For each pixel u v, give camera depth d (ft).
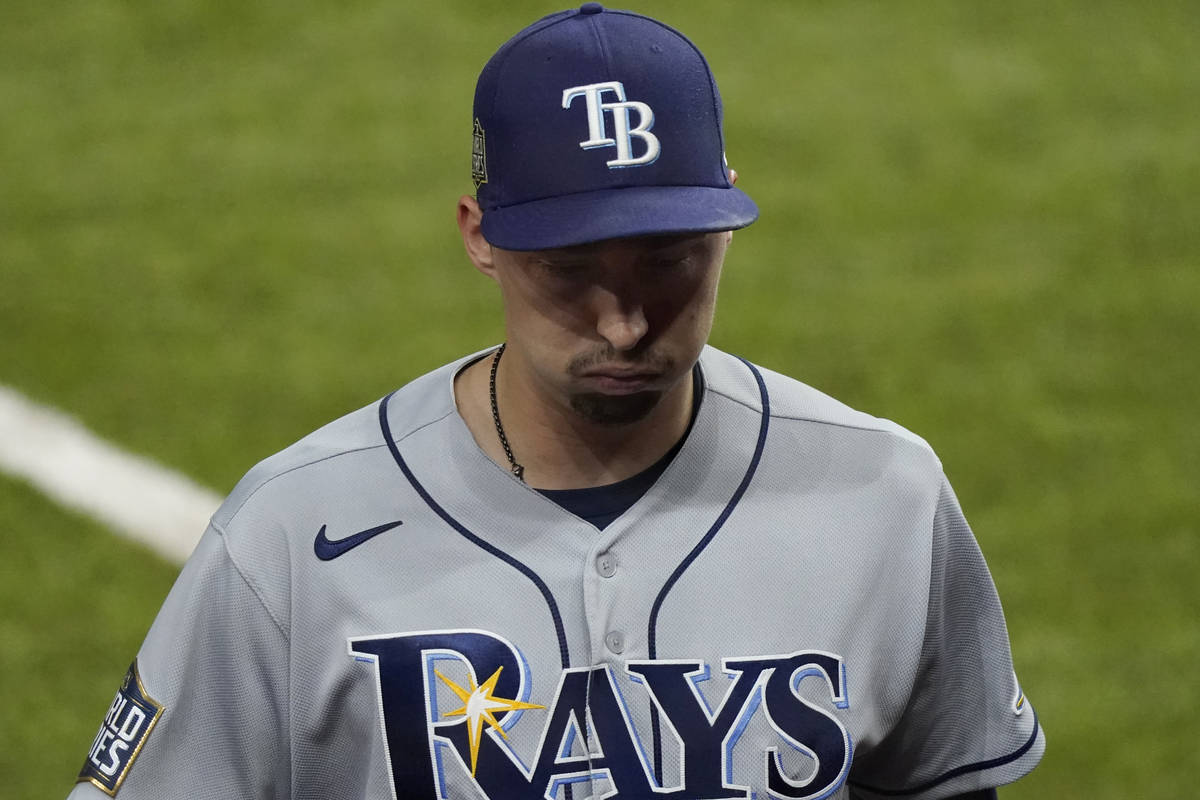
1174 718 56.44
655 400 22.91
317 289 85.61
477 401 25.34
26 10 116.06
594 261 21.62
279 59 109.70
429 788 23.27
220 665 24.27
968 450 72.08
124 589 63.21
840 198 93.91
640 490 24.88
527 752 23.26
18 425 73.67
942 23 114.11
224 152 99.04
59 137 101.04
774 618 24.22
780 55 110.01
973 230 90.58
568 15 22.62
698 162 22.20
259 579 24.04
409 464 24.81
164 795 24.25
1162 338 80.23
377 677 23.41
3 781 53.62
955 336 80.94
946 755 27.40
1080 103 103.96
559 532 24.31
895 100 104.37
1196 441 72.23
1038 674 58.75
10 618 61.52
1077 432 73.10
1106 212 91.76
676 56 22.27
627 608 23.97
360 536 24.20
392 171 96.84
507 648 23.54
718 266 22.62
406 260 88.12
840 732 24.07
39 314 82.94
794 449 25.58
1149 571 63.98
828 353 79.87
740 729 23.53
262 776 24.70
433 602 23.80
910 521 25.31
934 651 26.22
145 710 24.18
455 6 115.85
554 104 21.84
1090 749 55.16
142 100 105.29
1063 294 84.17
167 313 83.30
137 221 92.02
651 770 23.30
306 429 74.02
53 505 68.08
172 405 75.66
